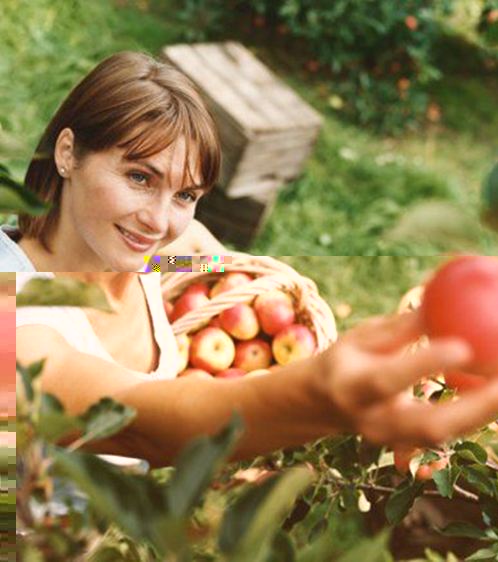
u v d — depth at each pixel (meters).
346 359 0.83
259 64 5.39
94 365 1.19
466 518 2.26
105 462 0.77
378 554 0.74
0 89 5.15
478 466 1.63
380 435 0.83
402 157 6.56
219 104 4.88
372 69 7.10
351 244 5.26
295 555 0.87
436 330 0.83
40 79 5.32
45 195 1.79
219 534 0.77
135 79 1.73
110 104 1.73
